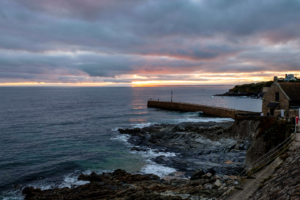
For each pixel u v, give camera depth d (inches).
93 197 825.5
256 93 7037.4
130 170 1178.0
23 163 1294.3
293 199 291.4
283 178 407.2
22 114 3405.5
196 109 3393.2
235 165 1139.3
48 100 6481.3
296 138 671.1
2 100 6309.1
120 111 3794.3
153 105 4407.0
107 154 1446.9
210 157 1296.8
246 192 469.7
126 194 824.9
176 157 1344.7
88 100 6579.7
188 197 729.0
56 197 848.3
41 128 2322.8
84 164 1275.8
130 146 1628.9
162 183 951.0
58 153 1476.4
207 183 890.7
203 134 1722.4
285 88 1406.3
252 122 1428.4
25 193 925.8
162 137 1740.9
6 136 1959.9
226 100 6240.2
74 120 2839.6
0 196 919.7
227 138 1568.7
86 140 1808.6
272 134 892.6
